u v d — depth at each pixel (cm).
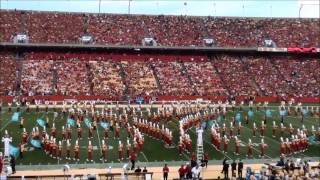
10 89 7412
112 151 4159
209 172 3547
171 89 7962
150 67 8562
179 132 4984
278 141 4738
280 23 10100
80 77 7962
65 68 8144
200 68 8712
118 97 7575
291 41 9419
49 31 8712
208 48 8931
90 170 3531
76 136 4766
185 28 9538
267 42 9281
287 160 3612
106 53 8769
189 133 5075
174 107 6431
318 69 9056
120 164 3741
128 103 7319
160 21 9706
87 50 8719
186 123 5169
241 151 4253
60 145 3981
